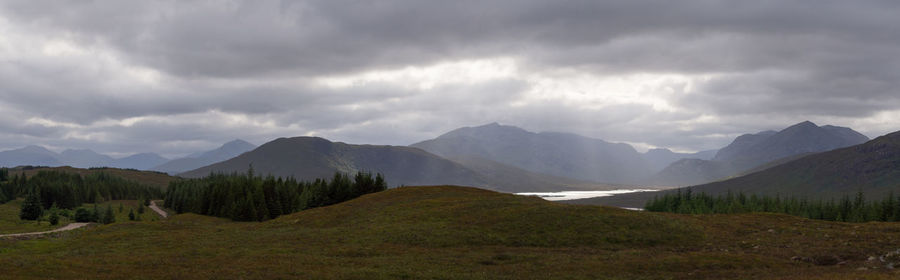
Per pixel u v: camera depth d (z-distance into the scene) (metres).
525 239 64.81
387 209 96.88
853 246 56.06
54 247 69.69
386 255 56.47
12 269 42.38
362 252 58.06
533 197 108.31
